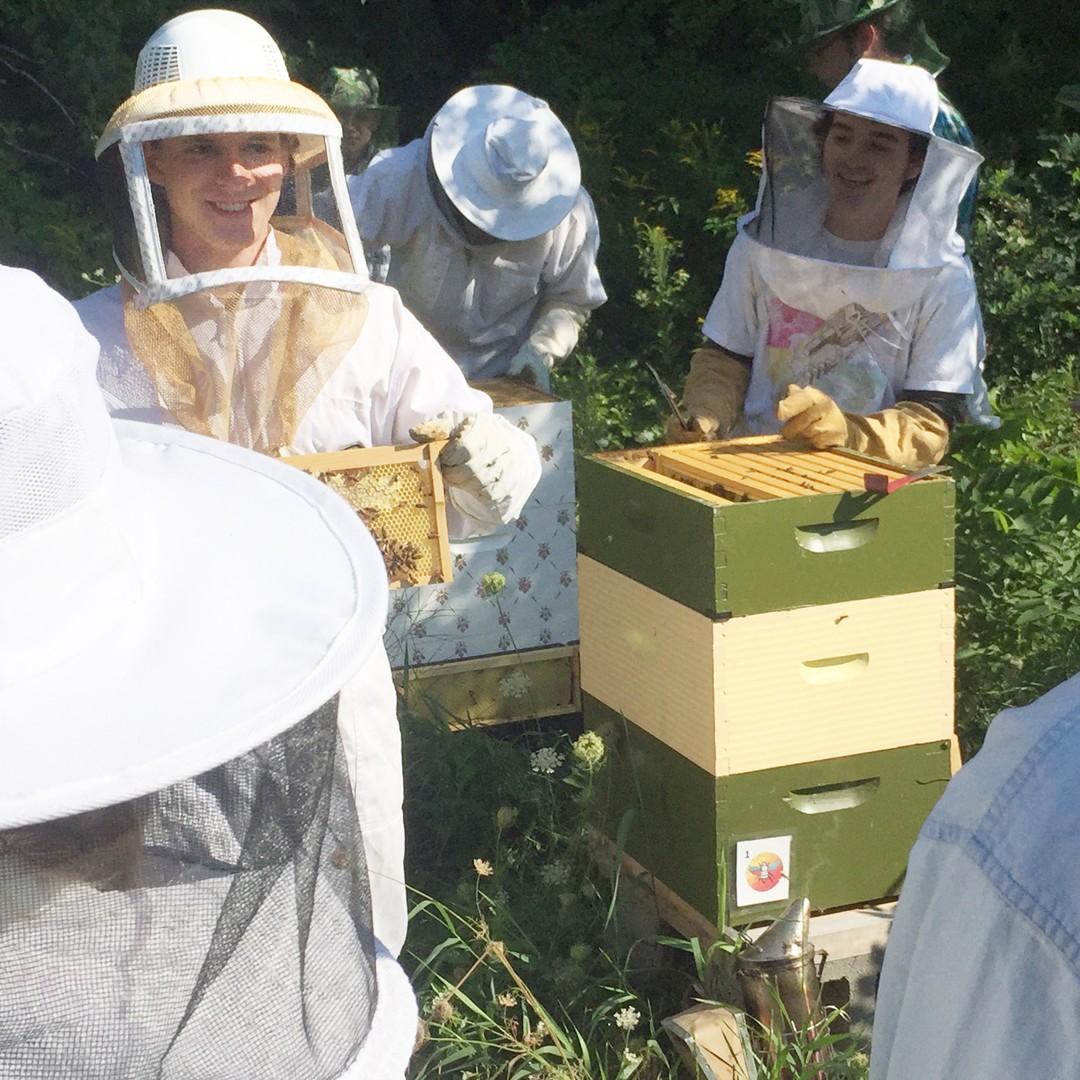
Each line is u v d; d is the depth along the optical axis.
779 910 3.28
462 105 5.21
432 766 3.92
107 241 8.72
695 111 11.12
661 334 8.98
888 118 3.78
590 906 3.59
